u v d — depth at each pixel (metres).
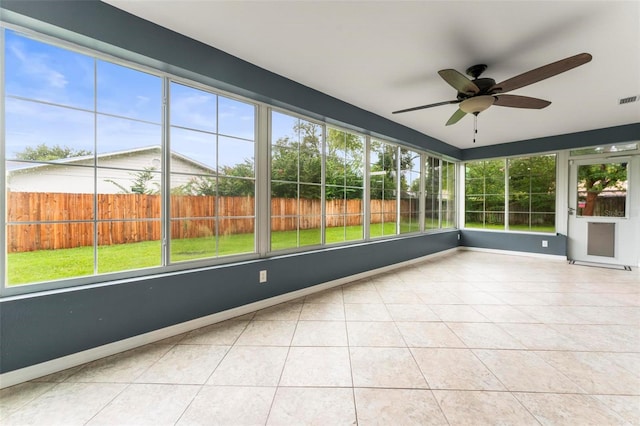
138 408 1.40
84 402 1.44
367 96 3.13
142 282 2.00
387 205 4.36
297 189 3.11
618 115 3.62
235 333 2.19
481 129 4.38
